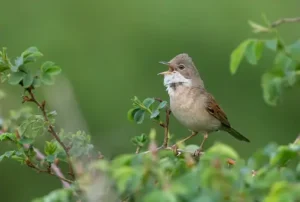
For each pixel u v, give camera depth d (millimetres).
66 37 18969
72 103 7977
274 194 4688
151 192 4648
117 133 16609
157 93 18578
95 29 19172
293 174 5160
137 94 18516
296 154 5395
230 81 18797
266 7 18703
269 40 7543
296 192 4680
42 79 7234
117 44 18984
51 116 7383
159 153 5570
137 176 4746
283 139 18750
